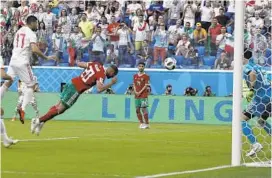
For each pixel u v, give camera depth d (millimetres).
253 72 25297
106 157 23438
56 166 20578
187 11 51812
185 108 45875
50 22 52500
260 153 26062
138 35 50562
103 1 54688
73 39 51219
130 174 18828
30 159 22391
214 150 26719
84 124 43219
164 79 48000
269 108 25375
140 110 40531
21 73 31750
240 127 21812
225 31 49500
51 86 49062
